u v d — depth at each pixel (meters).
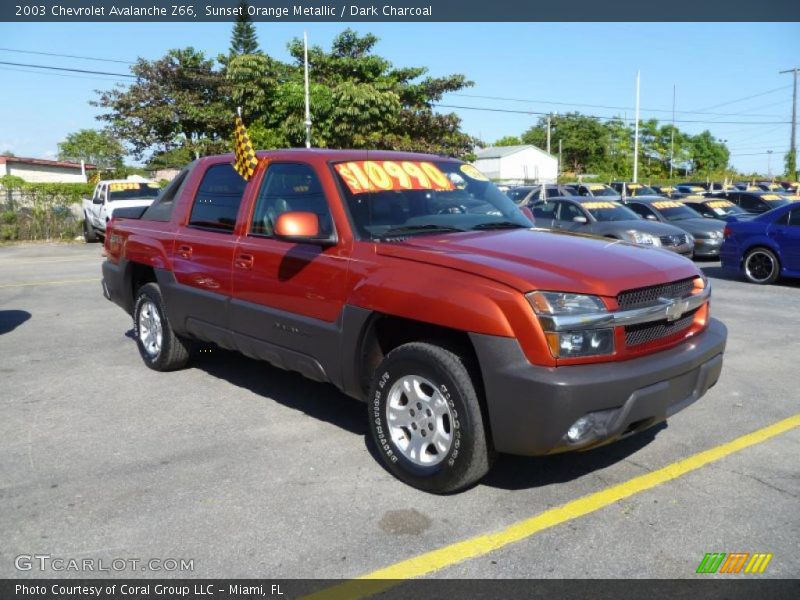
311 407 5.54
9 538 3.57
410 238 4.41
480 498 3.99
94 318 9.22
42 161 45.16
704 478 4.23
